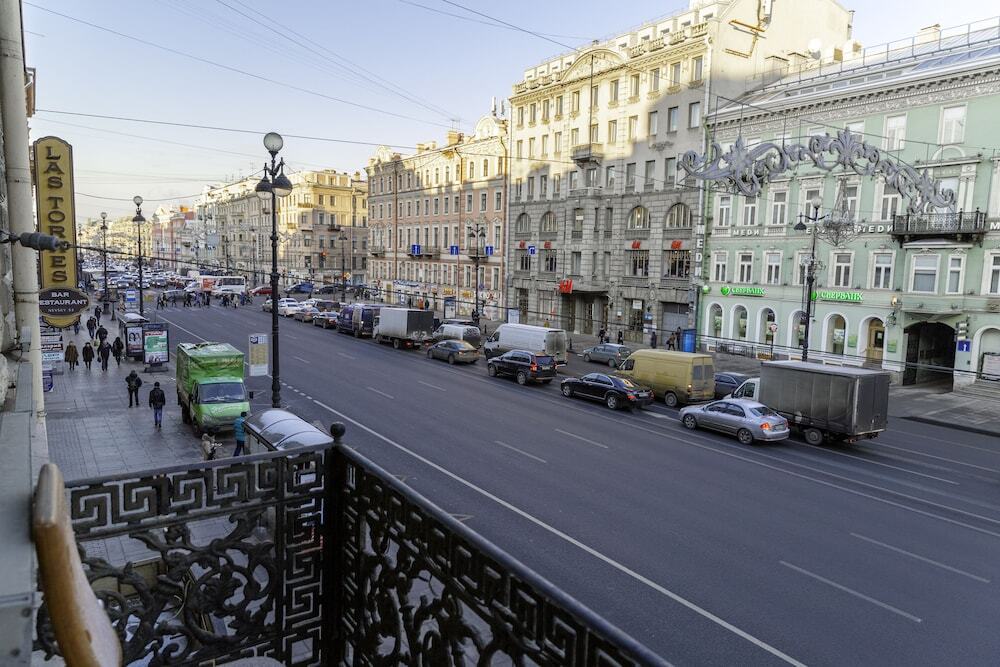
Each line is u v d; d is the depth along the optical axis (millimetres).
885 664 8461
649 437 21031
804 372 21578
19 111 8367
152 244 161250
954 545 12469
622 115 45000
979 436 23016
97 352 36219
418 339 41406
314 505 4965
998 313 28109
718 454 19156
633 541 12320
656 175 43031
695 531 12859
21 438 2578
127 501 4281
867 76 33250
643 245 43844
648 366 28094
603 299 48406
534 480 15898
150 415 22141
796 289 35031
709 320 39906
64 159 15367
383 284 73500
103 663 1630
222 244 114875
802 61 42219
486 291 57688
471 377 31938
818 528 13180
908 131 30391
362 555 4641
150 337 30062
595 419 23531
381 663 4332
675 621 9484
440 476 16031
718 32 38812
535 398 27188
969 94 28344
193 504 4484
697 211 40094
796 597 10227
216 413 19219
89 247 16547
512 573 3043
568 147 49531
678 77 41219
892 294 31266
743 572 11086
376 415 22641
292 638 4953
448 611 3570
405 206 69188
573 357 40000
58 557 1585
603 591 10367
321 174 90625
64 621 1576
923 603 10078
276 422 13141
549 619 2850
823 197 33625
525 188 53812
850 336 33094
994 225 28016
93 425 20641
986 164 28141
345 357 36844
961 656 8648
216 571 4605
